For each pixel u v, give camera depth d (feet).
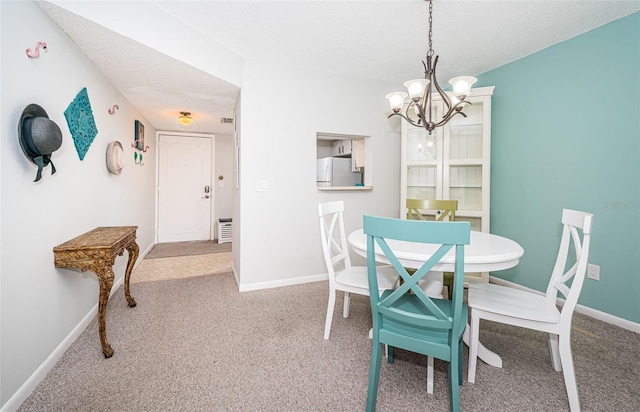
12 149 4.39
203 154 17.88
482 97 9.66
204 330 6.77
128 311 7.80
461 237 3.48
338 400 4.55
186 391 4.71
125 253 10.38
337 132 10.55
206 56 7.86
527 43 8.32
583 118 7.79
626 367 5.39
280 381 4.98
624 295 7.05
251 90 9.28
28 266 4.73
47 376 5.05
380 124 11.27
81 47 6.51
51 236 5.42
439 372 5.28
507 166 9.77
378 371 4.23
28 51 4.73
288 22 7.21
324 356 5.74
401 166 10.91
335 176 12.10
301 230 10.16
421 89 5.76
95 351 5.85
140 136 12.46
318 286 9.92
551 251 8.60
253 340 6.33
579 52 7.84
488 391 4.75
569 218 5.10
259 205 9.55
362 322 7.22
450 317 3.89
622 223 7.09
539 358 5.71
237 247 10.34
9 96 4.33
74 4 5.25
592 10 6.76
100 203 7.99
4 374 4.14
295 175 10.00
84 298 6.82
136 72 7.93
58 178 5.70
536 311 4.65
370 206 11.25
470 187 10.67
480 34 7.82
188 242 17.34
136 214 12.14
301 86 9.95
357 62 9.57
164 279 10.63
